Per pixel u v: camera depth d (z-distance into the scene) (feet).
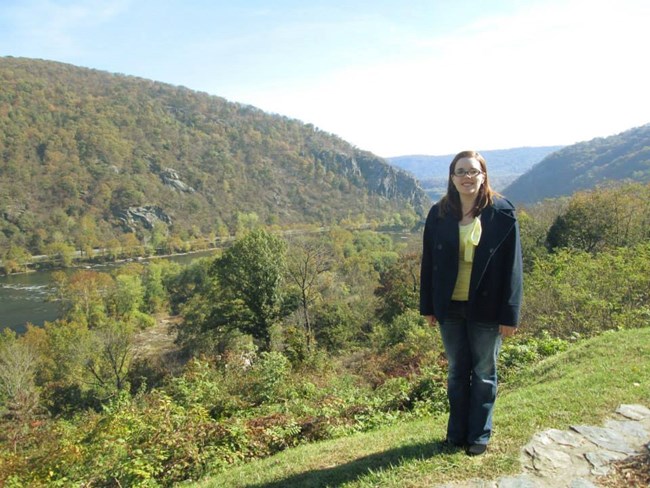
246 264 86.22
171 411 21.50
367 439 14.90
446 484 10.09
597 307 36.22
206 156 474.49
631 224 96.73
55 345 115.75
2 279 245.45
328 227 396.37
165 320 176.96
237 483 13.35
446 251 10.74
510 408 14.16
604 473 9.96
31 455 22.02
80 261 288.10
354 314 104.99
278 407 25.44
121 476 16.81
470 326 10.81
